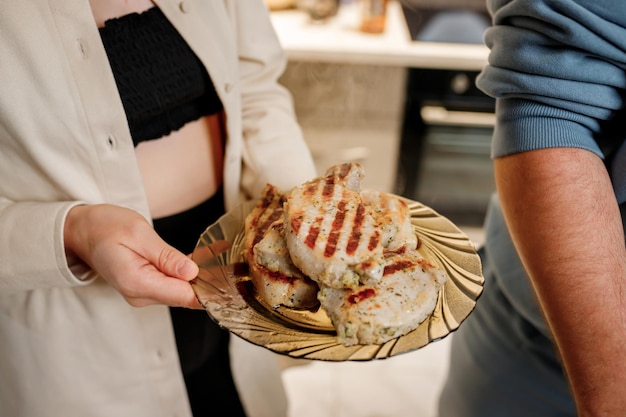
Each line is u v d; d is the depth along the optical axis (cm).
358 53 205
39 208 77
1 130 76
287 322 70
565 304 66
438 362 197
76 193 81
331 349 64
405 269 70
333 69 211
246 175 106
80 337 91
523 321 103
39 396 96
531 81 69
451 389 129
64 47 72
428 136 227
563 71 67
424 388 187
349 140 233
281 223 77
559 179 68
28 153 77
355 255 66
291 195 76
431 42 212
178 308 102
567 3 64
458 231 81
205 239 81
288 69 212
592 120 71
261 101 109
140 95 81
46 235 75
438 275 70
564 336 66
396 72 211
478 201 246
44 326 89
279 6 231
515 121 73
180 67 85
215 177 102
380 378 190
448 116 220
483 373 115
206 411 123
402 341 64
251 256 76
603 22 64
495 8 76
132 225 74
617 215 69
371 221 72
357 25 225
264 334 66
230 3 96
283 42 207
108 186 82
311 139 234
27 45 70
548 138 70
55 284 79
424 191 245
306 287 72
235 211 89
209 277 75
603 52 66
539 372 104
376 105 222
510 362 108
